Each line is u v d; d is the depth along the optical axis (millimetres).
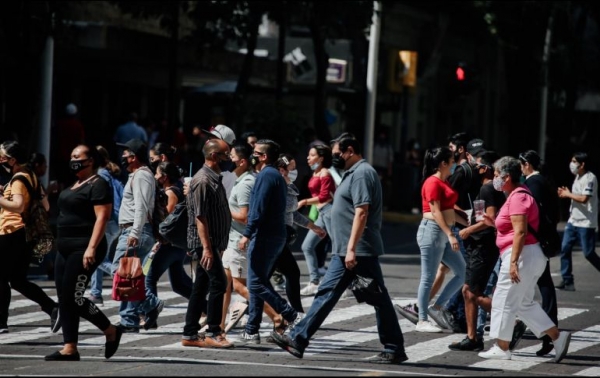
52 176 50781
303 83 70375
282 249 24047
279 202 23609
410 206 66125
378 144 67062
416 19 85188
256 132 52906
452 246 25516
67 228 21484
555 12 73625
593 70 82500
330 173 32062
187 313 23891
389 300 22094
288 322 23938
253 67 63469
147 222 25656
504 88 107562
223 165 31672
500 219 22812
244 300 27375
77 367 20781
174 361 21625
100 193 21391
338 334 26234
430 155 26344
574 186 35844
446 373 21234
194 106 73312
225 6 53094
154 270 25844
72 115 50562
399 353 22172
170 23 54250
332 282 22094
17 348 23938
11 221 25359
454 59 94938
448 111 97438
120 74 65500
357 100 74688
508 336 23000
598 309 31641
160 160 26578
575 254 48438
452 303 26781
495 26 71562
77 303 21516
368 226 21891
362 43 74375
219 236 23453
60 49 54750
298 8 52938
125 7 53906
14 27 44031
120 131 50656
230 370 20297
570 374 21891
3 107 56844
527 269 22688
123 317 25922
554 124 85938
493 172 26188
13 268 25578
